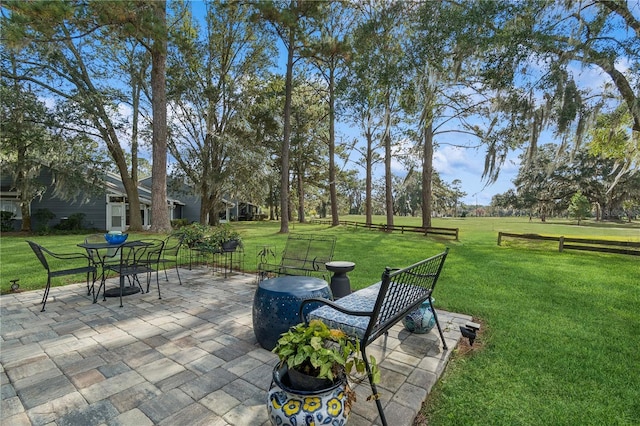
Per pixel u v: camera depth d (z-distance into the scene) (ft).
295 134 74.90
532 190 102.17
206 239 19.95
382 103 39.29
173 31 48.34
